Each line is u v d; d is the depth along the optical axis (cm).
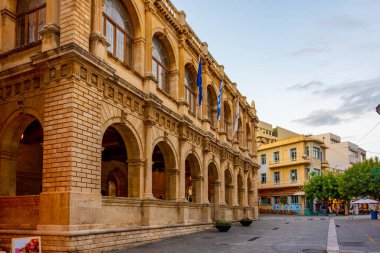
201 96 3047
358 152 10081
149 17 2400
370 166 5369
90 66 1745
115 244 1805
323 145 7750
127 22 2320
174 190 2594
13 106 1861
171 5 2781
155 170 3825
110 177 3206
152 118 2273
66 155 1611
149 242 2105
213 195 3469
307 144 7400
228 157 3841
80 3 1766
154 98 2272
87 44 1792
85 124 1697
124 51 2259
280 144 7719
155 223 2231
